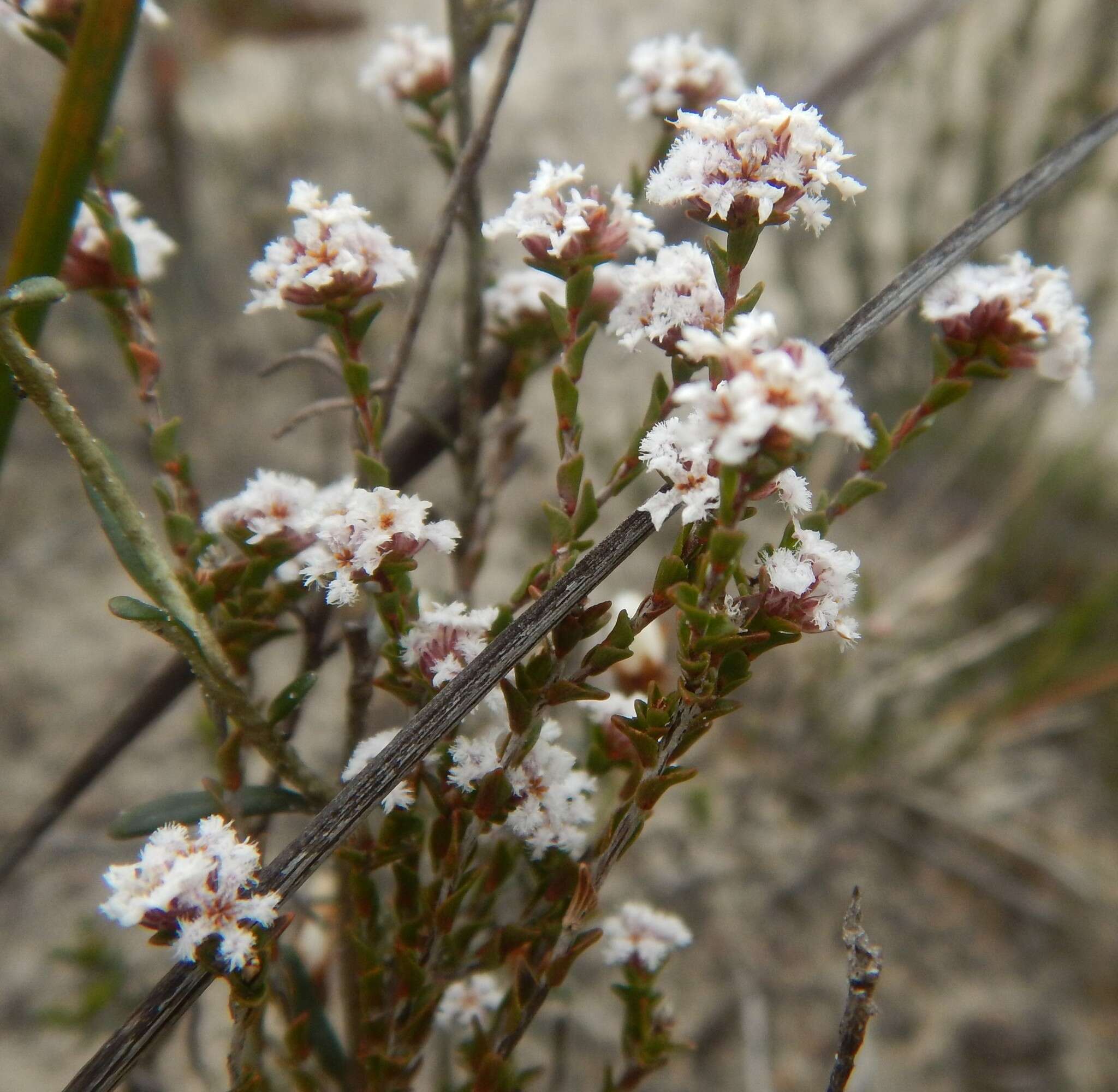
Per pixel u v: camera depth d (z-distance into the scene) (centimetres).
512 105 54
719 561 13
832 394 13
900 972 30
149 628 15
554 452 41
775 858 32
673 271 15
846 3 56
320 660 17
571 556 15
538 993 15
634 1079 17
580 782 15
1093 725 36
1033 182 16
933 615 39
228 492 36
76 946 26
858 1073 28
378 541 14
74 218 16
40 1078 25
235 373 39
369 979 16
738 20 51
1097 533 41
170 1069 24
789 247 45
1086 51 46
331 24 51
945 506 43
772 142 14
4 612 34
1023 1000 30
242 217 42
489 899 16
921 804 33
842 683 35
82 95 16
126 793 30
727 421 13
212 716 16
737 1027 29
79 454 14
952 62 48
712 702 14
